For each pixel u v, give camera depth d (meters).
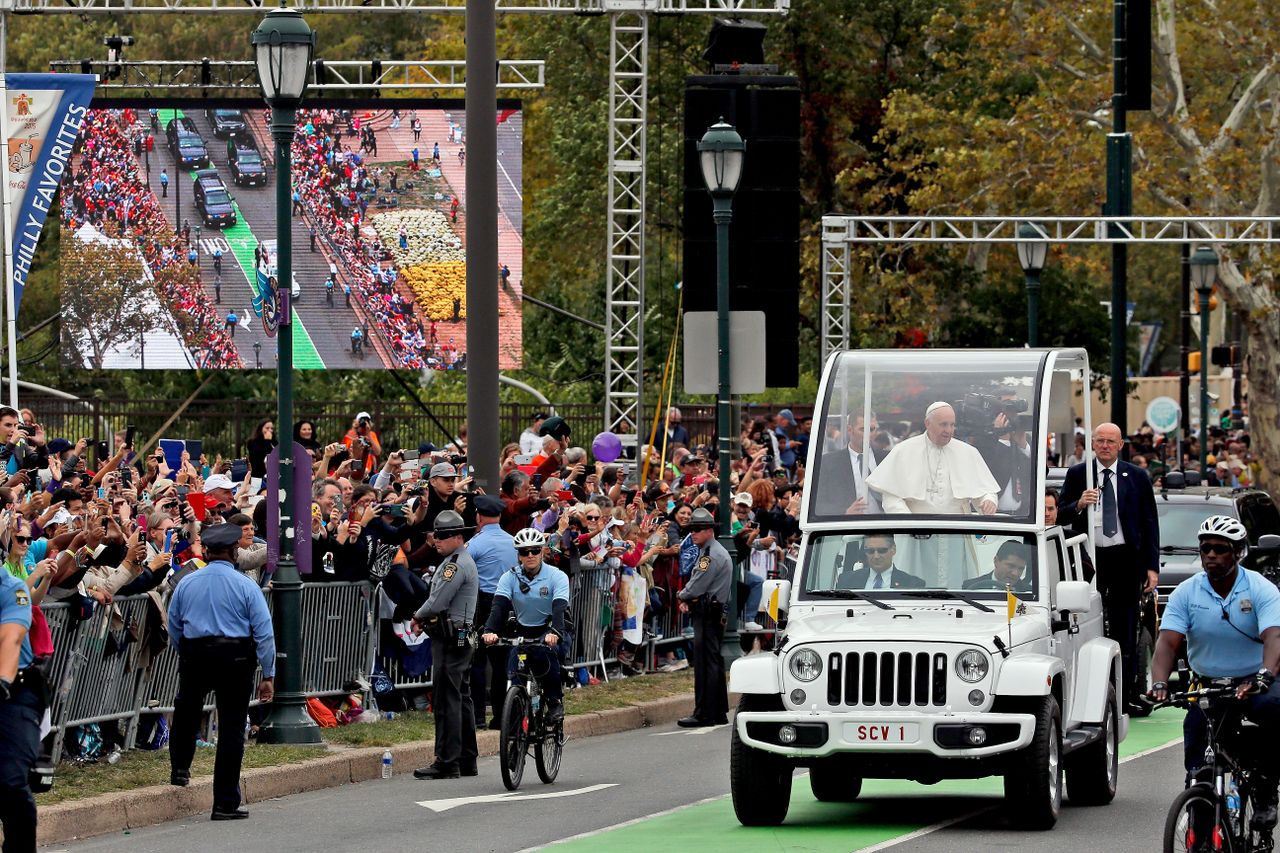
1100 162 160.12
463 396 156.75
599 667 82.88
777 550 92.75
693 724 75.69
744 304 93.50
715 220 87.94
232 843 49.00
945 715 47.56
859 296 185.62
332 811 54.53
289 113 65.19
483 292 76.06
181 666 53.06
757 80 93.44
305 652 66.06
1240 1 169.25
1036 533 52.25
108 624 56.28
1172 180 161.00
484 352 76.00
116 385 169.25
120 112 124.19
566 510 78.00
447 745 61.22
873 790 58.38
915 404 53.78
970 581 51.91
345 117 124.94
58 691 54.06
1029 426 53.25
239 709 53.12
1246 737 39.81
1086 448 62.38
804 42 192.75
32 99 84.88
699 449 122.00
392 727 67.25
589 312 189.38
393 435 134.50
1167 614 41.38
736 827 50.06
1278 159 170.25
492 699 70.25
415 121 125.44
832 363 55.22
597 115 188.50
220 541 53.03
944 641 48.00
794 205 93.56
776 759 49.28
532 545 59.06
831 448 54.06
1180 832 38.34
